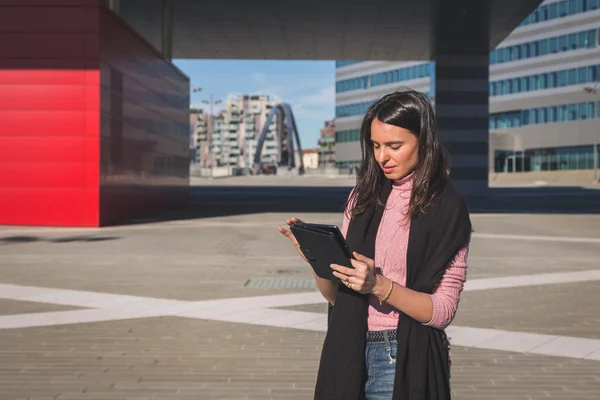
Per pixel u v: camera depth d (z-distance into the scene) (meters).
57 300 8.55
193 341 6.50
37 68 19.27
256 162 163.38
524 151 95.56
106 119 19.88
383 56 37.72
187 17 28.66
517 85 94.38
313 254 2.22
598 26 84.88
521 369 5.61
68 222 19.39
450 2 26.67
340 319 2.36
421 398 2.26
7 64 19.27
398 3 26.77
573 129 87.94
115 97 20.66
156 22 27.77
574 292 9.27
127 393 4.95
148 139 24.52
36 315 7.66
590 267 11.73
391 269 2.36
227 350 6.17
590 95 85.94
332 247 2.11
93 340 6.53
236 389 5.05
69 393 4.95
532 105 92.75
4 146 19.41
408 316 2.31
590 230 18.80
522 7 27.59
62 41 19.17
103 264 11.95
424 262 2.30
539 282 10.12
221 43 33.84
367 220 2.41
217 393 4.96
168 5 26.56
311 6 26.98
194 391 5.00
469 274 10.92
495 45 35.84
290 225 2.21
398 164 2.31
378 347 2.37
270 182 76.50
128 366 5.65
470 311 7.94
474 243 15.50
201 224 20.58
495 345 6.38
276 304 8.33
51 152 19.34
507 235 17.38
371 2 26.53
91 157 19.31
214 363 5.74
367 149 2.42
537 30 91.56
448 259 2.26
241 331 6.92
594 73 85.69
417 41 34.09
